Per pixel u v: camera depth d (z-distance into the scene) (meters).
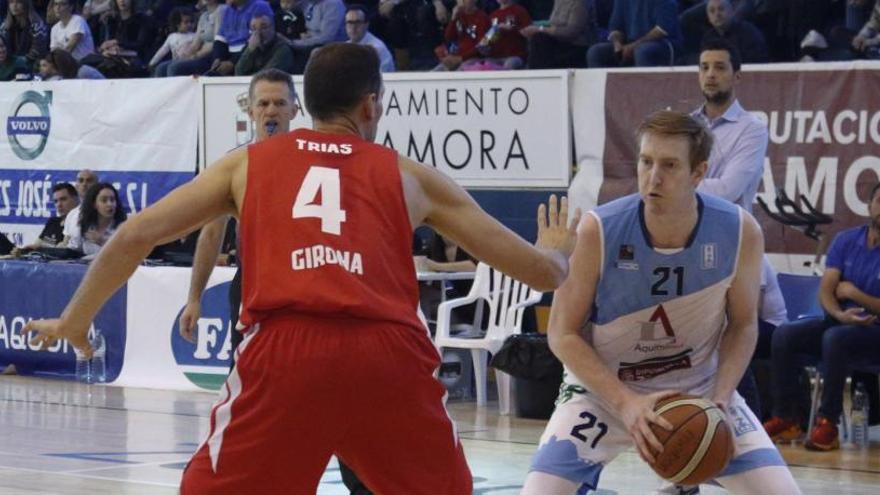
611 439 5.52
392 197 4.38
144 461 9.80
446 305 13.14
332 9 17.72
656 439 5.03
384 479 4.31
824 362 10.62
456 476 4.37
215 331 13.98
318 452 4.24
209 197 4.36
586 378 5.37
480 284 13.20
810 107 12.63
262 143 4.46
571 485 5.52
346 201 4.34
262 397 4.20
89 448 10.41
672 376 5.73
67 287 14.86
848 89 12.48
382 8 18.66
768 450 5.42
